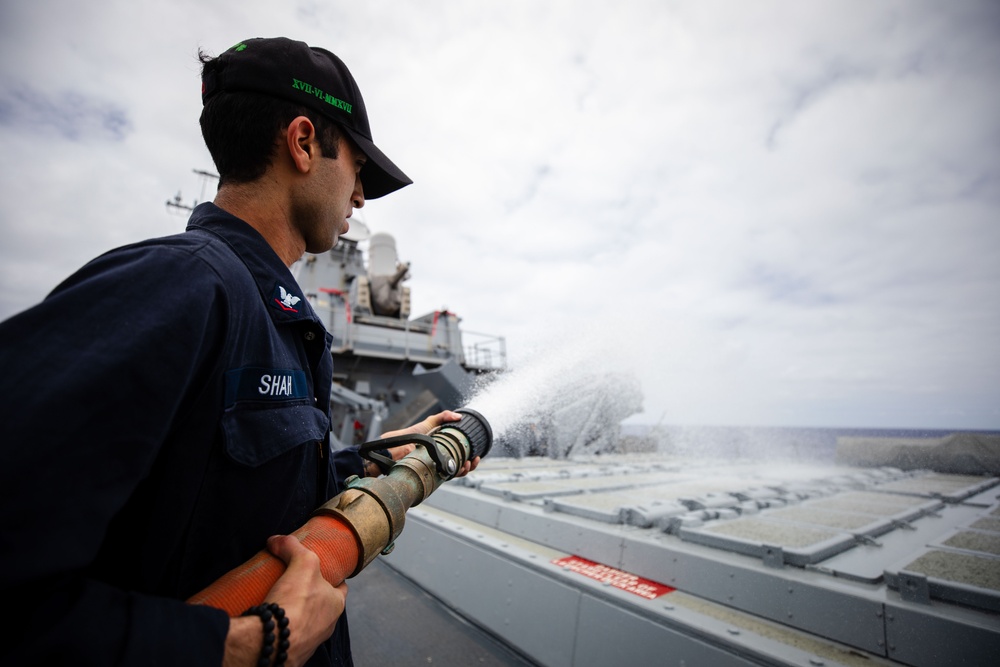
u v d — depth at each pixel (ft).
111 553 2.13
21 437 1.54
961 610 4.95
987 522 9.14
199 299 2.11
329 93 3.00
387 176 3.64
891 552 6.89
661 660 5.81
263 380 2.47
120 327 1.85
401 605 9.55
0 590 1.46
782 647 5.09
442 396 22.21
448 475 3.48
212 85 2.95
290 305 2.87
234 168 2.91
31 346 1.71
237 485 2.32
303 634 2.06
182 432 2.16
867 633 5.12
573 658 6.84
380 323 30.45
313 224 3.06
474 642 8.22
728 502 9.95
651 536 7.81
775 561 6.31
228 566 2.34
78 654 1.54
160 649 1.66
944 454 17.69
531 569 7.93
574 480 13.66
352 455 3.92
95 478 1.66
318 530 2.53
